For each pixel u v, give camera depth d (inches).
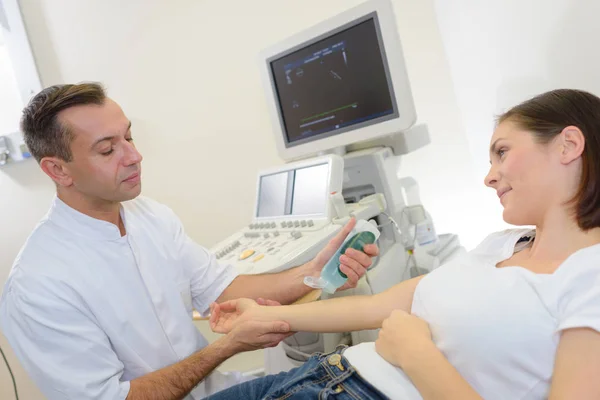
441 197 72.8
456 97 70.3
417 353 30.5
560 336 27.2
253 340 41.4
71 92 40.1
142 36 78.0
